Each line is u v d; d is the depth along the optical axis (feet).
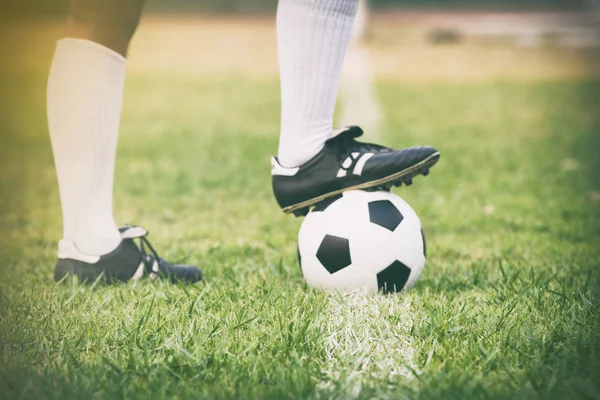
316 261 10.09
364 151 10.01
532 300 9.57
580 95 40.22
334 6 9.61
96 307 9.51
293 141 9.99
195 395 6.77
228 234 14.85
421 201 17.83
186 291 9.82
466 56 60.13
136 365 7.49
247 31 80.69
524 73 50.39
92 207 10.64
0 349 7.98
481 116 33.37
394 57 59.26
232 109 36.29
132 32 10.55
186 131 29.91
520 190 18.88
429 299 9.78
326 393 6.79
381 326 8.80
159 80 48.01
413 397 6.73
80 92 10.18
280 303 9.35
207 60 59.16
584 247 13.28
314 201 10.23
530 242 13.91
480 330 8.48
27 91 42.24
